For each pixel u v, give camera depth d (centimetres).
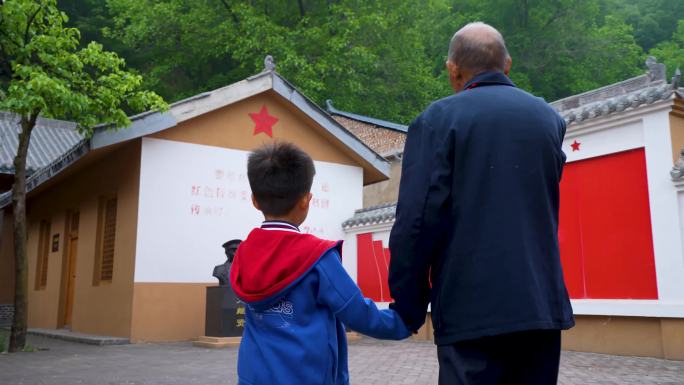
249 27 2331
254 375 193
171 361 766
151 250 1034
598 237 864
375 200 1941
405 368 704
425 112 209
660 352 779
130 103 917
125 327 1020
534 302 183
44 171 1175
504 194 192
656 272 788
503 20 3338
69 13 2683
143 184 1041
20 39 868
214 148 1126
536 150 199
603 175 869
